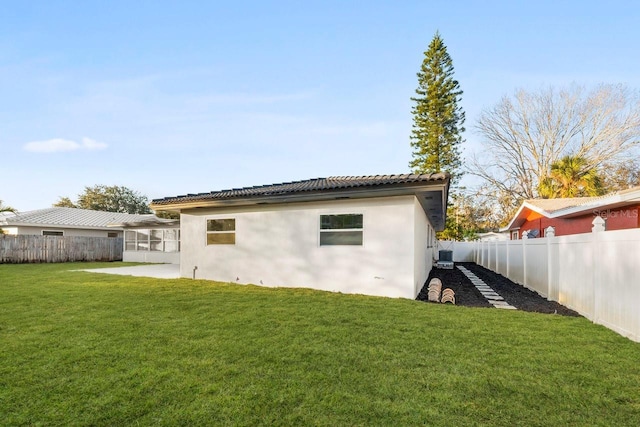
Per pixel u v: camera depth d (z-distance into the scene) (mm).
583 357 3711
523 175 28969
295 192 8375
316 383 3092
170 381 3109
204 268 10469
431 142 26219
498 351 3904
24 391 2922
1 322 5082
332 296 7492
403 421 2498
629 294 4438
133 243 21328
